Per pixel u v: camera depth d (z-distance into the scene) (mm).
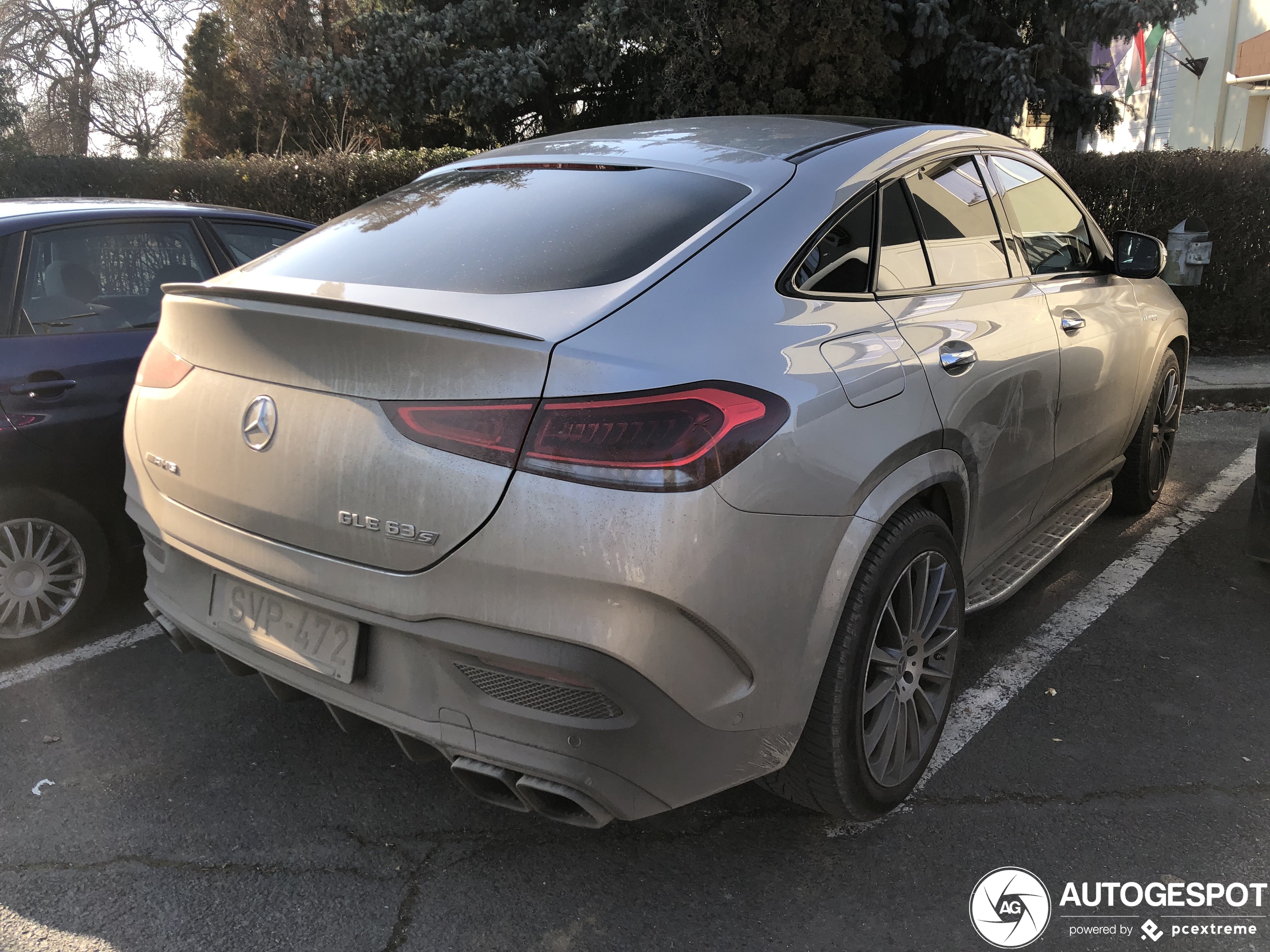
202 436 2209
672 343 1926
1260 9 13891
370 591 1962
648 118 14242
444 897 2260
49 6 21469
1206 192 8570
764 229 2285
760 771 2092
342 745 2881
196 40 21266
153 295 3688
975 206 3129
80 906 2205
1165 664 3346
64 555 3447
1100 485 4191
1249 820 2516
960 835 2473
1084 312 3545
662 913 2211
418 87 14031
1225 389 7434
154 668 3332
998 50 11742
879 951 2098
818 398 2062
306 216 8688
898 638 2402
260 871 2336
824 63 11953
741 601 1888
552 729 1858
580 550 1766
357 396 1948
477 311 1987
